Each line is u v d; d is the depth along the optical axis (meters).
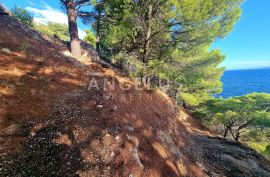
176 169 6.09
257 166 11.73
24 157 3.66
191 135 13.59
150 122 6.84
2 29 9.37
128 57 12.19
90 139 4.42
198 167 8.30
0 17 11.15
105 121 5.05
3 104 4.52
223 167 10.19
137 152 4.96
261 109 17.64
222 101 20.38
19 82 5.45
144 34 12.62
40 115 4.64
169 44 12.87
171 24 11.35
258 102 17.80
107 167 4.07
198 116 23.39
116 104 5.96
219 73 23.27
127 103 6.60
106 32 13.27
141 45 13.00
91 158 4.10
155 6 11.73
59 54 9.49
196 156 9.26
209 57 14.10
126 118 5.70
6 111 4.39
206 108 22.44
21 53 7.39
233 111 18.08
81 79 7.17
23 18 16.47
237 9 12.27
